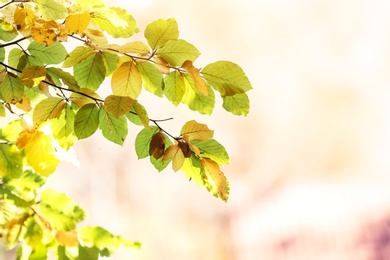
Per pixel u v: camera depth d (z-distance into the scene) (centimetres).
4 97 169
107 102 165
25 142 167
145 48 167
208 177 170
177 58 168
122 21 168
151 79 169
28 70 166
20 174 169
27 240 169
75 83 169
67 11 170
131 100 165
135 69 167
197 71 166
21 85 169
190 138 169
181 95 170
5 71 168
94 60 170
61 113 169
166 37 166
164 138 170
